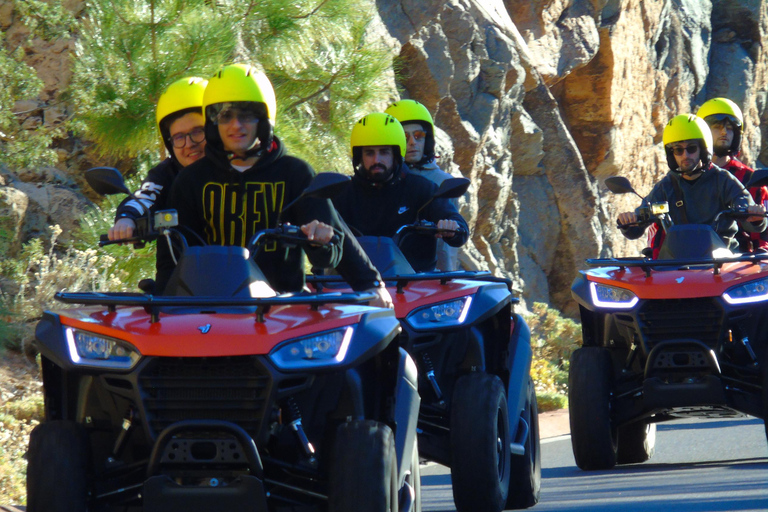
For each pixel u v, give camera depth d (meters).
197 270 15.51
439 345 20.83
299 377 14.31
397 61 59.50
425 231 22.95
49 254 36.44
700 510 20.50
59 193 40.84
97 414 15.41
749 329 27.08
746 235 31.45
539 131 72.94
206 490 13.77
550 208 75.38
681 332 27.16
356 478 13.74
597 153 81.25
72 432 14.58
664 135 30.56
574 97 80.69
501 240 71.12
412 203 24.06
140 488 15.17
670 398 26.77
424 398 20.94
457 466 19.03
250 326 14.41
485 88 67.25
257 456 13.81
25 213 39.44
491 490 18.97
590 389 27.80
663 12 88.12
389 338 14.97
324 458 15.30
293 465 14.73
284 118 34.62
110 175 16.02
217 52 32.91
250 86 16.59
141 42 32.75
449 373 21.12
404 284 21.14
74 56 36.72
